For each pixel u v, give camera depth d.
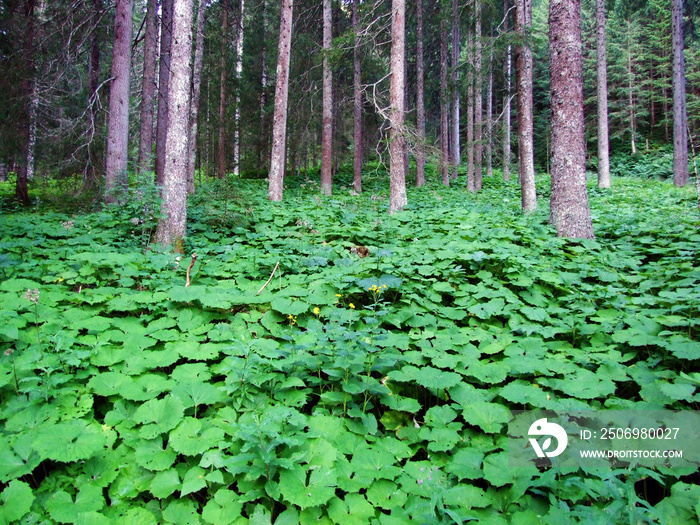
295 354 3.50
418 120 20.83
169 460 2.46
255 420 2.48
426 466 2.59
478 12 15.15
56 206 11.42
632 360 3.71
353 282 4.96
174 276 5.16
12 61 12.10
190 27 6.92
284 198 14.30
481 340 4.00
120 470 2.50
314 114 20.77
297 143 23.55
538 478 2.36
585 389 3.04
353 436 2.81
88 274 5.00
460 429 2.88
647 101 33.44
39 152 13.91
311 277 5.32
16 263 5.26
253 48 21.55
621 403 2.93
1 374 2.86
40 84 12.81
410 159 27.78
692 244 6.64
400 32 11.38
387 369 3.40
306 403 3.29
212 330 3.96
